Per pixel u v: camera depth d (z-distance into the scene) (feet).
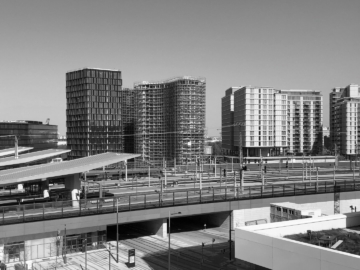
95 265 196.03
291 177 431.43
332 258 105.50
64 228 207.92
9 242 196.95
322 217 142.41
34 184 283.79
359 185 331.77
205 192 284.00
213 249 221.87
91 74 635.25
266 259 123.34
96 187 337.72
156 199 254.06
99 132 639.76
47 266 193.36
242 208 262.67
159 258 207.00
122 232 258.37
